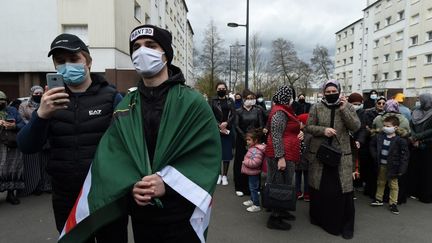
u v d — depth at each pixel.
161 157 1.94
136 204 2.08
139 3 20.98
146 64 2.07
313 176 4.86
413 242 4.42
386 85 47.47
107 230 2.36
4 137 5.67
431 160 6.21
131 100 2.14
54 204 2.56
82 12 15.90
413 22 41.72
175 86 2.11
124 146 2.00
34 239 4.41
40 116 2.22
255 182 5.60
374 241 4.43
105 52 15.95
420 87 40.03
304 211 5.68
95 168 2.02
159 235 2.06
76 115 2.47
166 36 2.18
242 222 5.08
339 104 4.64
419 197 6.46
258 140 5.68
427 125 6.26
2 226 4.86
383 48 49.50
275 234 4.62
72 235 1.97
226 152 7.41
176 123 1.99
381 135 5.92
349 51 64.44
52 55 2.47
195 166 2.02
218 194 6.66
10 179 5.75
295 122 4.79
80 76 2.46
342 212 4.55
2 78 16.33
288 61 49.25
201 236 2.00
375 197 6.34
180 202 2.02
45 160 6.56
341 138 4.62
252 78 39.31
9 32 15.88
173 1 36.78
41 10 15.88
